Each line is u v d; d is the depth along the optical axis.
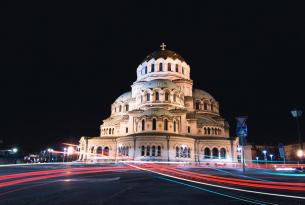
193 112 81.00
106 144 80.31
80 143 86.38
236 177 29.77
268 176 31.75
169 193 17.28
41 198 15.11
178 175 31.83
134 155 66.81
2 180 24.19
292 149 107.06
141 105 77.88
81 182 22.89
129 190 18.39
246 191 18.41
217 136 77.06
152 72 86.88
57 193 16.83
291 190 19.17
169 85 77.81
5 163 64.06
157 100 76.25
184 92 83.94
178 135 68.69
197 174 33.75
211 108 87.44
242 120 34.25
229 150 72.25
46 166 48.03
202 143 72.19
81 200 14.58
